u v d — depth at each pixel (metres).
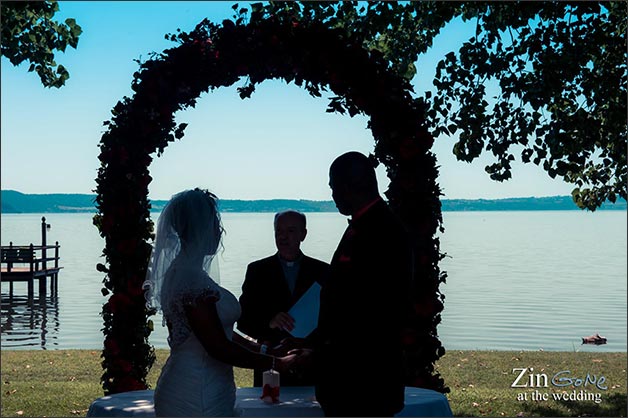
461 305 30.95
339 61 7.11
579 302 32.03
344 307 4.69
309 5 11.23
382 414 4.66
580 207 13.29
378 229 4.71
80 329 22.92
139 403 5.90
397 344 4.73
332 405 4.72
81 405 10.33
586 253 76.31
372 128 7.21
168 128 7.27
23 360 14.60
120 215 7.04
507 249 84.75
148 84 7.09
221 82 7.32
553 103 12.30
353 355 4.66
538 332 22.69
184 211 4.68
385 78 7.15
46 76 12.91
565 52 11.62
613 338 21.39
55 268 34.75
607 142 12.29
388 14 11.65
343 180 4.75
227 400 4.71
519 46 11.98
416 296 6.93
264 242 90.12
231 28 7.17
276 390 5.55
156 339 19.45
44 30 12.75
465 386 12.17
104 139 7.11
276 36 7.15
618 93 11.83
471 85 12.05
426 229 6.97
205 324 4.54
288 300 6.76
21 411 9.93
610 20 12.19
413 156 6.99
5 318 26.09
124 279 7.03
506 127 11.98
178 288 4.58
